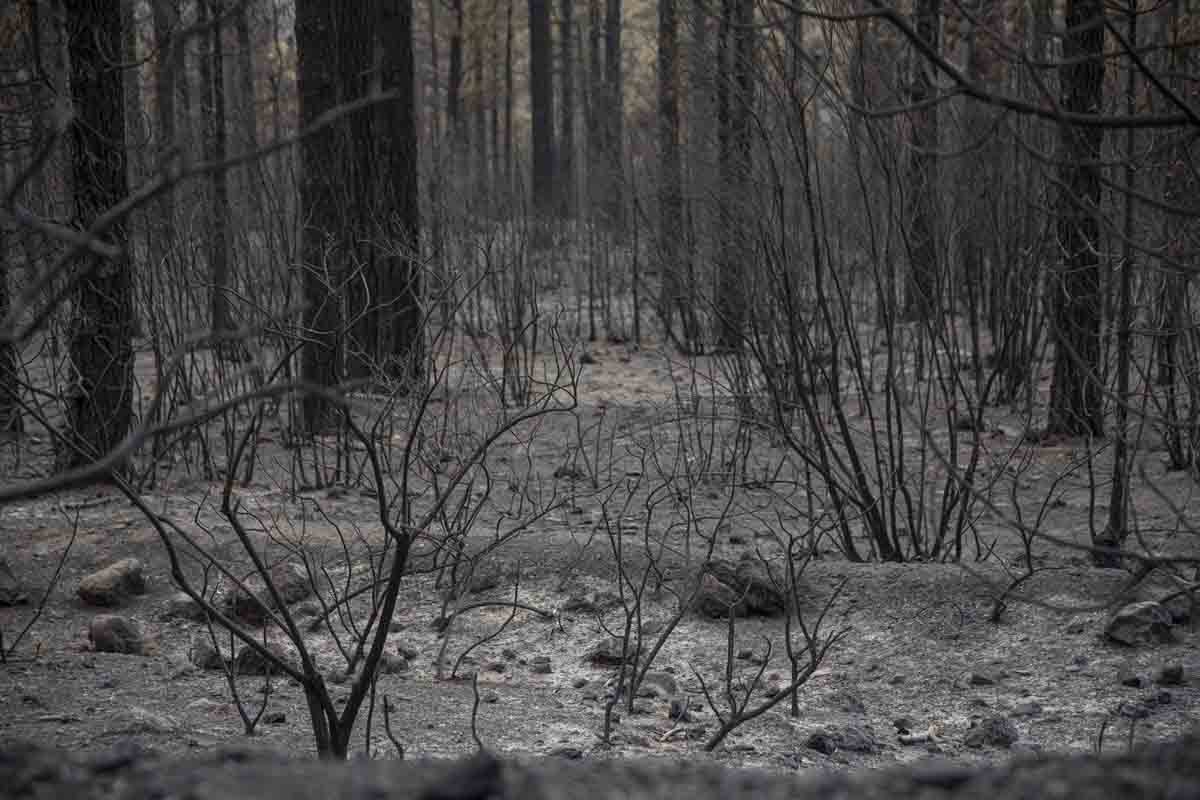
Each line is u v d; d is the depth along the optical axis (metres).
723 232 8.72
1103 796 1.94
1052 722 4.75
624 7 31.28
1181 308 6.50
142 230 9.27
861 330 13.97
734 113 8.10
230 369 10.29
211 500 7.91
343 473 8.88
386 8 11.70
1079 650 5.48
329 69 10.87
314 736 4.37
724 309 9.41
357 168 11.07
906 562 6.74
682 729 4.64
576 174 27.86
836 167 8.80
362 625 6.00
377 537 7.05
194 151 10.39
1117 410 6.29
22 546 6.91
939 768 2.08
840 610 6.04
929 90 6.04
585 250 19.39
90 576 6.34
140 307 9.86
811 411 6.96
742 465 9.06
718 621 6.04
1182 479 8.55
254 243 10.51
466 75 29.08
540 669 5.50
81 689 4.95
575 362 13.75
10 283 8.62
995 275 10.68
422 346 8.66
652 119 16.08
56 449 8.18
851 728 4.59
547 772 2.10
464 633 5.95
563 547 6.82
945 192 8.44
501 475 8.95
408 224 11.80
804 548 6.91
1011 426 10.34
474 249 14.20
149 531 7.06
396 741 3.97
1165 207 3.27
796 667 4.77
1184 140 3.85
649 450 9.62
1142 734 4.57
